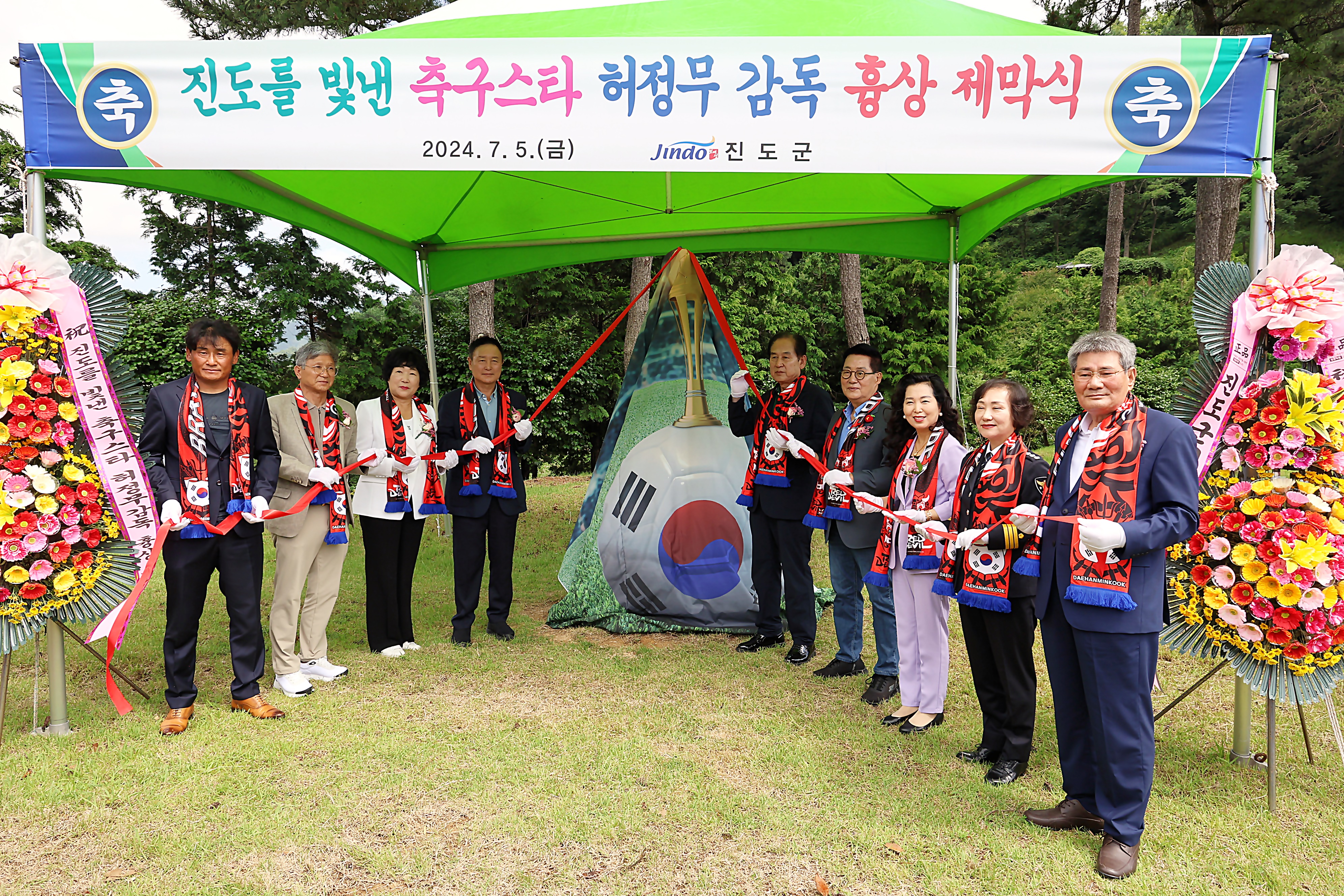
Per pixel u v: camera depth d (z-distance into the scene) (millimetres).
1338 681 2938
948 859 2572
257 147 3287
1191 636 3115
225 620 5492
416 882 2465
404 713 3812
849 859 2594
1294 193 29312
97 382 3373
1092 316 27406
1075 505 2652
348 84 3268
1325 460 2926
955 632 5203
